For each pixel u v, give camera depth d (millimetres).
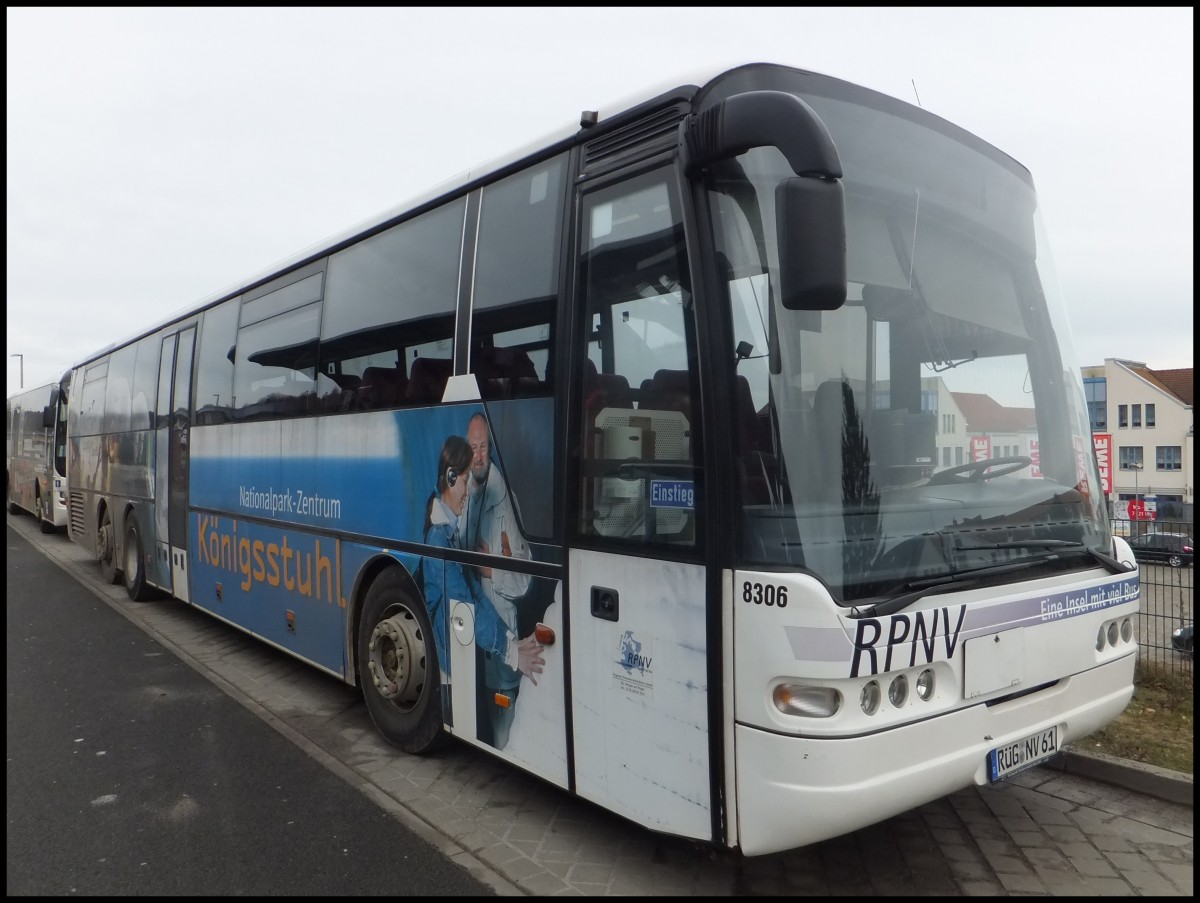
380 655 5676
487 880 3973
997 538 3738
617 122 4004
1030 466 4141
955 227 4164
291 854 4230
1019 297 4398
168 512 9805
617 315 3881
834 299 3078
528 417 4352
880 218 3844
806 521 3256
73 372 15383
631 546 3727
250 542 7590
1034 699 3756
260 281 7609
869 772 3176
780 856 4184
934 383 3834
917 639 3305
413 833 4457
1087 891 3857
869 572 3301
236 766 5398
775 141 3182
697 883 3936
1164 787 4777
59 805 4812
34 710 6574
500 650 4508
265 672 7734
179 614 10445
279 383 7109
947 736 3410
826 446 3385
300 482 6699
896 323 3762
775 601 3199
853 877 3984
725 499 3363
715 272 3461
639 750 3688
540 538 4234
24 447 25969
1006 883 3926
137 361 11164
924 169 4098
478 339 4758
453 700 4918
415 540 5254
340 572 6125
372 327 5805
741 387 3379
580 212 4141
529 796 4934
